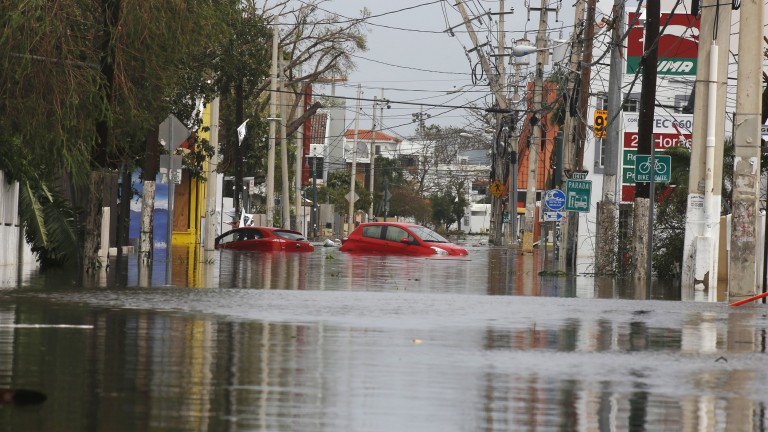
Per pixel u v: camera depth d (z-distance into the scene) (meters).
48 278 68.94
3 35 58.31
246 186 185.50
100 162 73.12
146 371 28.83
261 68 122.81
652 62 85.31
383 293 60.91
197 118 126.06
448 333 39.47
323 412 23.55
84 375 28.00
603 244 98.62
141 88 70.12
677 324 45.28
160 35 67.94
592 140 149.75
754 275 64.81
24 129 61.69
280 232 135.50
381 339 37.00
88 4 66.81
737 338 39.88
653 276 94.62
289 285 68.00
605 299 60.34
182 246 147.25
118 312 45.28
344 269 92.31
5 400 24.06
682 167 97.50
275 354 32.59
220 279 73.06
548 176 186.00
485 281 81.12
